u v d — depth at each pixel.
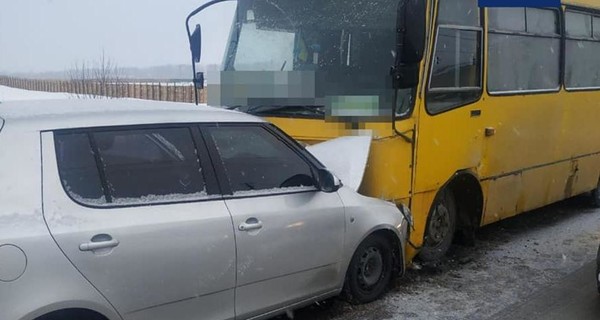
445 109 5.76
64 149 3.26
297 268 4.21
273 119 5.62
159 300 3.43
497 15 6.46
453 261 6.38
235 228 3.78
